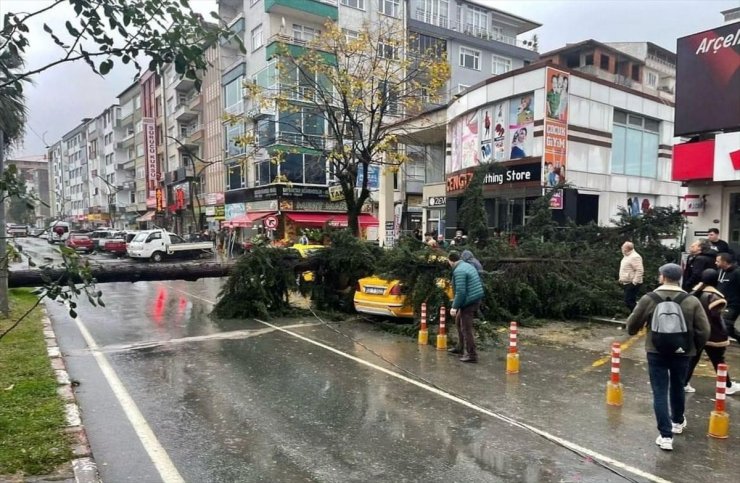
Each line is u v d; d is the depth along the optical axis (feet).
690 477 13.34
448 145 83.76
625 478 13.26
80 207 301.22
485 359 25.98
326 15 105.40
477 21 135.85
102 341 29.76
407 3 121.19
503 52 134.51
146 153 180.55
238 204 122.01
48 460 13.25
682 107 41.34
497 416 17.80
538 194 62.59
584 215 68.59
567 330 33.42
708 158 39.22
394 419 17.44
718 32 38.99
